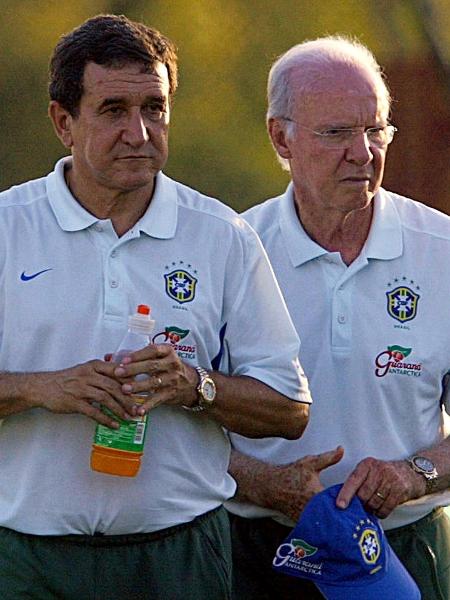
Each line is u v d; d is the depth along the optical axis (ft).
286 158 52.29
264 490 50.78
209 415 44.96
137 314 43.27
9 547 44.57
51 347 44.09
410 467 50.29
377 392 50.88
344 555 47.09
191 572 45.16
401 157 175.11
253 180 169.58
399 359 50.83
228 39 169.37
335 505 48.16
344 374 50.88
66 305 44.04
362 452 51.08
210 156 169.78
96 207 44.78
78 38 43.27
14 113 172.14
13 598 44.32
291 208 52.44
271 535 52.75
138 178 43.19
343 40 52.80
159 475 44.60
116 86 42.50
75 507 44.14
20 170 173.37
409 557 52.13
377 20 165.58
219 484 46.55
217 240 45.80
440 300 51.39
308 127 49.85
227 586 46.19
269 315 46.44
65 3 169.89
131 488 44.29
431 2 161.99
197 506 45.62
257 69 169.68
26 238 44.57
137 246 44.88
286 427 46.52
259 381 45.60
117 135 42.78
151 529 44.80
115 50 42.68
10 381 43.19
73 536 44.47
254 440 51.78
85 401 42.22
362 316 50.98
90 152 43.21
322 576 47.65
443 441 52.29
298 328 51.29
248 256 46.26
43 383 42.70
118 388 42.06
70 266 44.37
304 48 51.52
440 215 52.60
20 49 171.01
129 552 44.68
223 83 169.78
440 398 52.49
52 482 44.16
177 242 45.32
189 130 169.89
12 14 170.40
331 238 51.52
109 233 44.68
